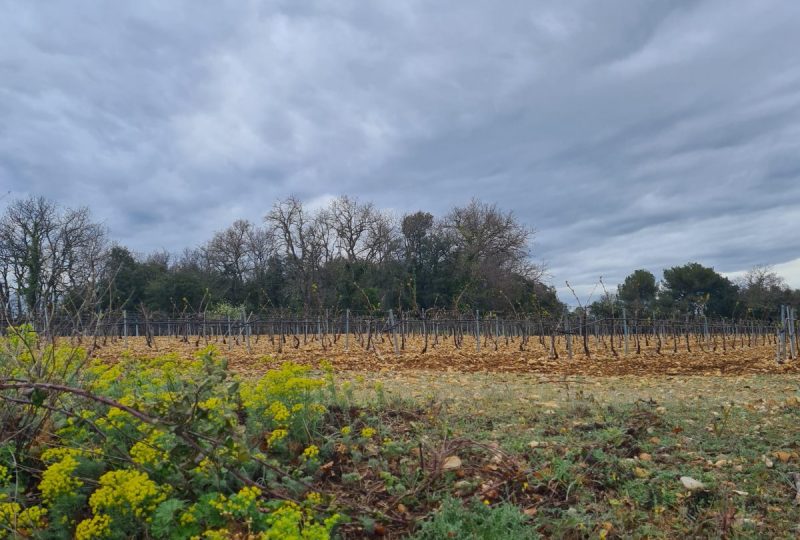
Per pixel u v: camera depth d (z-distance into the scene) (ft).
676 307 143.95
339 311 92.73
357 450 15.20
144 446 11.50
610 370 42.22
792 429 18.56
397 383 29.84
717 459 15.94
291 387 15.33
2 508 10.46
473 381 32.45
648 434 17.90
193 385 11.92
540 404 21.91
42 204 68.18
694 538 12.17
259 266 166.30
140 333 102.94
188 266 168.25
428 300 141.28
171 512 10.07
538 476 14.47
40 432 13.29
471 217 157.07
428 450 15.12
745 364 47.88
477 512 12.50
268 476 12.65
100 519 9.92
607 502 13.67
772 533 12.38
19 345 15.44
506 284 143.64
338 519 11.25
